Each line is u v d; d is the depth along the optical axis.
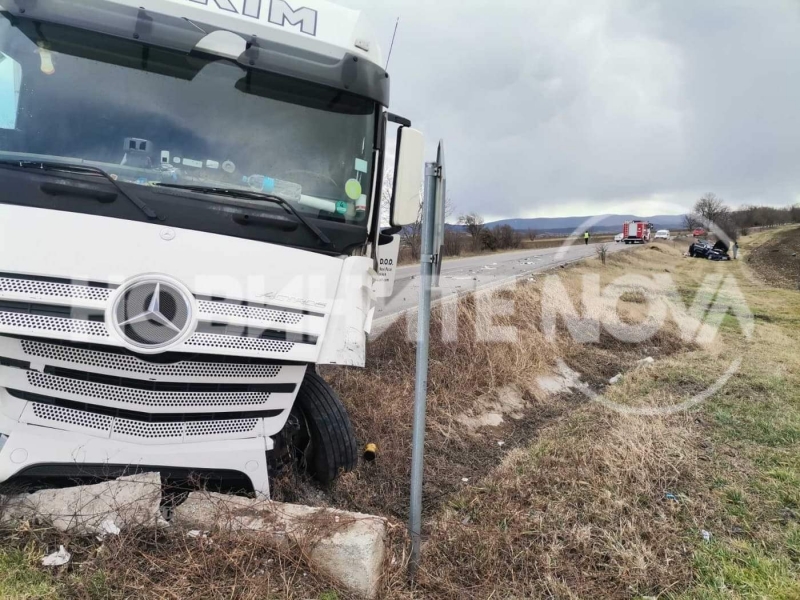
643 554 3.23
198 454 2.81
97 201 2.67
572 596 2.84
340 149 3.47
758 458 4.92
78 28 2.95
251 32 3.28
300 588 2.47
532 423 6.25
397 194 3.69
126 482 2.62
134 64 3.05
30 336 2.43
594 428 5.55
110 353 2.62
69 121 2.91
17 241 2.44
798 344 10.59
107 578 2.30
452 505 3.86
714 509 3.89
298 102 3.38
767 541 3.52
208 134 3.15
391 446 4.68
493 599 2.82
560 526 3.52
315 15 3.48
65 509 2.55
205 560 2.47
